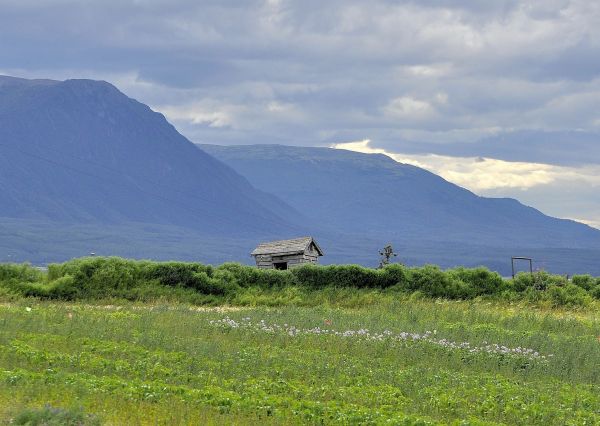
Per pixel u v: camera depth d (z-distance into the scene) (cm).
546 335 5075
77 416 2505
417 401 3189
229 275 6906
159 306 5816
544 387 3672
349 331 4766
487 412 3103
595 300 7300
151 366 3438
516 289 7375
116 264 6562
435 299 7031
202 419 2636
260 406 2877
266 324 5003
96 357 3553
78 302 6141
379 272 7169
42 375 3045
